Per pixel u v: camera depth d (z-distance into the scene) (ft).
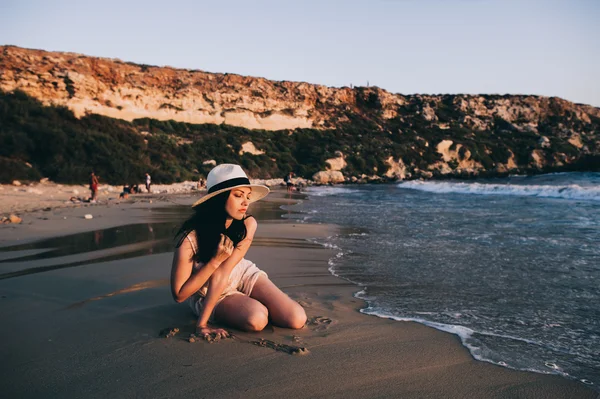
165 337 10.29
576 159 196.34
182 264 10.34
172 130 140.77
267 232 29.32
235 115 161.99
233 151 140.46
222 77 169.89
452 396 7.50
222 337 10.22
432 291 14.60
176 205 48.32
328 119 190.08
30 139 88.17
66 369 8.54
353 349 9.60
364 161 156.97
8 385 7.87
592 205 51.21
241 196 10.21
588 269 17.54
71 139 93.04
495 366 8.75
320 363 8.83
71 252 21.15
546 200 61.21
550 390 7.73
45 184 77.66
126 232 27.73
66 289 14.66
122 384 7.89
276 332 10.69
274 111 172.55
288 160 150.51
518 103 248.32
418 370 8.53
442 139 189.57
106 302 13.21
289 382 7.98
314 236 27.45
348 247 23.31
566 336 10.47
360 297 14.05
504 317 11.89
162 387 7.78
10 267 17.94
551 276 16.46
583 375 8.36
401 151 170.60
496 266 18.25
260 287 11.50
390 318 11.84
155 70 151.94
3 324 11.27
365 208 49.24
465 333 10.63
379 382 8.00
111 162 90.58
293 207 51.39
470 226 31.40
